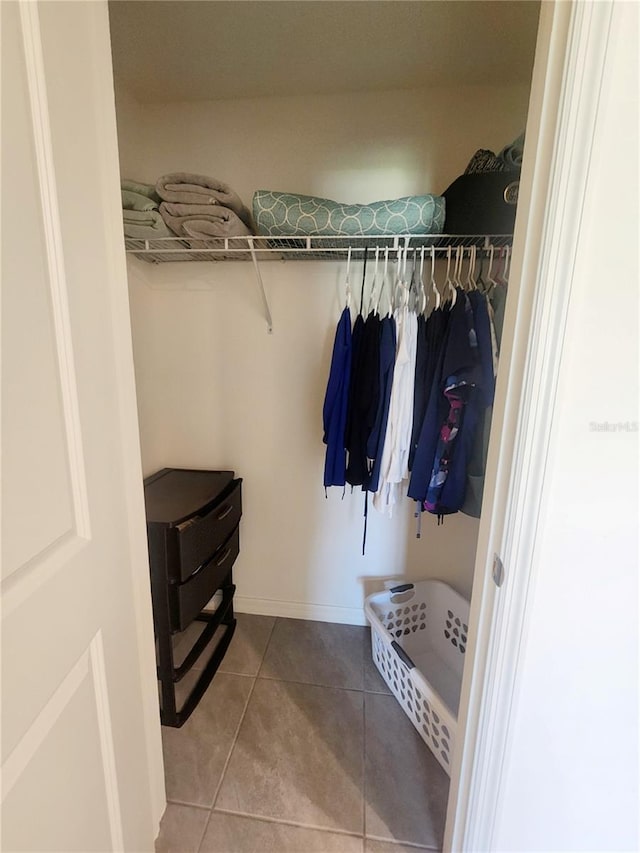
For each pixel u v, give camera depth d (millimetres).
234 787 1290
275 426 1926
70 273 678
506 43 1341
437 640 1875
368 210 1399
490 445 795
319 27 1268
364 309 1754
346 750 1414
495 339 1472
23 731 579
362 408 1555
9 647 545
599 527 716
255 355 1868
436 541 1929
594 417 677
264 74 1509
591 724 807
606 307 641
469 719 895
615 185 603
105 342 802
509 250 1434
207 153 1728
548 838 887
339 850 1139
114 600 853
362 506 1948
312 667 1779
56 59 625
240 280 1809
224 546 1790
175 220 1445
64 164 655
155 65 1456
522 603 758
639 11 552
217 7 1188
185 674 1687
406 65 1455
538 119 626
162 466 2018
